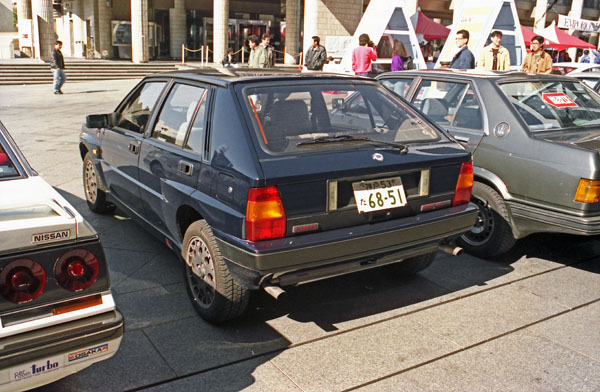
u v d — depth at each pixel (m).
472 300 4.11
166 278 4.40
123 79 25.83
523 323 3.77
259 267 3.06
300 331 3.62
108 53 32.50
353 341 3.50
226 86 3.63
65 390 2.94
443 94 5.39
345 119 3.78
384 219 3.52
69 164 8.20
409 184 3.60
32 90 20.48
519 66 13.87
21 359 2.28
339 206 3.34
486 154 4.77
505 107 4.79
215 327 3.65
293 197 3.18
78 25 36.72
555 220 4.31
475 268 4.75
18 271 2.28
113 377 3.06
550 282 4.47
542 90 5.18
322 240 3.20
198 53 34.19
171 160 3.93
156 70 26.95
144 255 4.86
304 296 4.16
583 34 38.94
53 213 2.47
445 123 5.24
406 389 3.01
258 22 34.09
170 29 33.59
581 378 3.14
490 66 9.06
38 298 2.33
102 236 5.29
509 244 4.75
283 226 3.17
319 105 3.75
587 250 5.24
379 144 3.58
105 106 15.66
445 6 31.45
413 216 3.63
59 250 2.38
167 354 3.31
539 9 34.72
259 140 3.29
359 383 3.06
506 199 4.62
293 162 3.21
